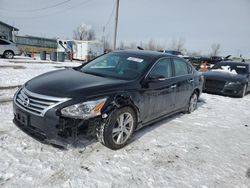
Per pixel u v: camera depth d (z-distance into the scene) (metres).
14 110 3.48
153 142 4.02
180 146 4.00
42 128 3.09
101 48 30.75
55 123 2.99
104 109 3.24
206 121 5.59
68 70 4.41
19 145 3.39
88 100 3.11
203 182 3.03
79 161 3.17
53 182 2.70
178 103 5.18
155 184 2.88
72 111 3.01
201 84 6.23
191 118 5.69
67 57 28.28
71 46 29.59
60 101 3.03
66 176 2.83
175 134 4.51
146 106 3.99
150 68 4.18
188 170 3.27
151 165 3.29
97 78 3.80
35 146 3.41
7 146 3.33
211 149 4.04
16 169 2.84
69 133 3.05
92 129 3.21
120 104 3.39
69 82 3.48
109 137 3.38
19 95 3.48
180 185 2.91
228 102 8.19
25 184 2.61
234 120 5.98
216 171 3.32
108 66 4.43
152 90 4.06
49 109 3.02
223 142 4.41
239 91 8.94
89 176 2.88
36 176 2.76
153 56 4.57
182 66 5.35
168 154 3.67
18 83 7.75
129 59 4.46
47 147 3.41
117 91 3.45
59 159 3.16
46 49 34.50
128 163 3.27
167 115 4.91
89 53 28.94
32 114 3.13
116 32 23.72
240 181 3.14
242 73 9.77
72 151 3.38
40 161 3.06
